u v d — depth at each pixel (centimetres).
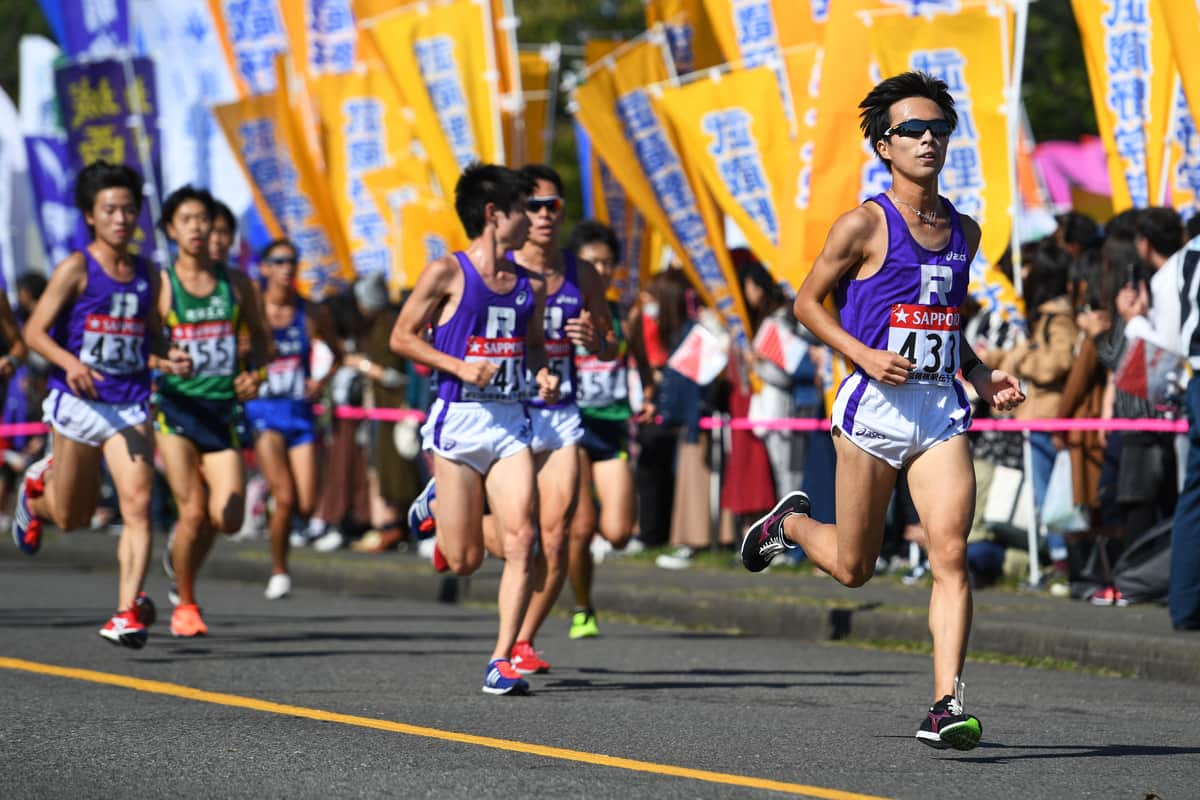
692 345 3978
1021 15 3488
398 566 4028
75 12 5269
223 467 2827
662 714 2134
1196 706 2275
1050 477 3528
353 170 4803
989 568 3559
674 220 4003
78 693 2258
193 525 2867
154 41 5444
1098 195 5916
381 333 4566
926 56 3469
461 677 2470
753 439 3981
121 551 2619
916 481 1819
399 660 2667
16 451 5425
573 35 10019
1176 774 1739
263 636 3002
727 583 3628
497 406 2278
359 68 4806
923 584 3588
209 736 1925
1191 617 2716
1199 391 2728
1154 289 3005
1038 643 2781
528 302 2284
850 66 3444
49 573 4425
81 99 5206
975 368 1877
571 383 2480
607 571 3950
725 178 3859
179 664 2581
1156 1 3384
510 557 2289
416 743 1884
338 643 2900
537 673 2534
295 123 4825
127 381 2625
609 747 1875
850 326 1836
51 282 2588
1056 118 8825
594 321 2523
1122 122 3406
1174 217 3078
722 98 3862
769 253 3816
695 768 1747
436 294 2253
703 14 4328
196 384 2811
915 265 1803
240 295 2845
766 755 1836
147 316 2642
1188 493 2717
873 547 1878
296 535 5003
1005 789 1645
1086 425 3262
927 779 1695
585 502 2925
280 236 4869
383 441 4612
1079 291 3316
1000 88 3472
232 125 4872
